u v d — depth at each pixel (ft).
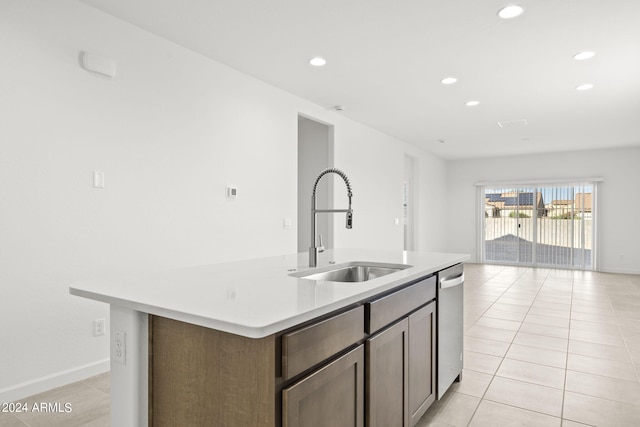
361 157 19.81
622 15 9.17
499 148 26.68
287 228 14.75
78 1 8.75
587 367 9.64
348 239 18.75
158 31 10.16
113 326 4.63
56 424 7.00
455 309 8.30
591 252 27.22
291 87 14.37
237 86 12.76
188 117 11.19
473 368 9.61
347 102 16.19
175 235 10.82
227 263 7.39
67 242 8.57
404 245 27.12
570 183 27.96
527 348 11.03
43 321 8.23
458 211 31.78
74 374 8.71
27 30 7.95
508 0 8.61
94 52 9.03
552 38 10.36
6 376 7.73
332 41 10.69
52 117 8.32
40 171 8.14
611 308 15.74
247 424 3.83
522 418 7.23
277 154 14.35
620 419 7.20
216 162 12.02
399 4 8.83
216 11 9.18
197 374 4.16
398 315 5.84
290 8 9.04
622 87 14.16
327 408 4.33
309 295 4.59
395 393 5.77
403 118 18.69
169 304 4.17
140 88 10.00
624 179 26.25
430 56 11.59
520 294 18.51
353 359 4.76
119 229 9.53
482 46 10.91
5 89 7.65
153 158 10.29
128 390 4.51
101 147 9.18
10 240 7.74
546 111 17.34
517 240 29.76
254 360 3.78
